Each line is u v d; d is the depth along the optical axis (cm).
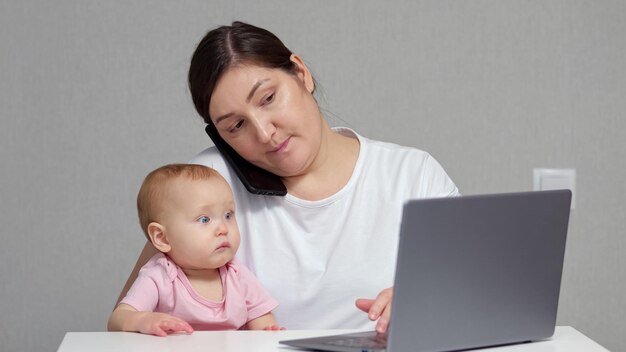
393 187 186
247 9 260
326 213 184
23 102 254
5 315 256
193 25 258
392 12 263
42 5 253
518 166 270
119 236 258
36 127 255
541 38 269
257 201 186
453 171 268
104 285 258
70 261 257
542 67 269
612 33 271
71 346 131
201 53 172
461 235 118
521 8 268
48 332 258
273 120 170
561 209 129
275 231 185
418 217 113
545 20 269
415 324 117
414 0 264
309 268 182
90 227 258
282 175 183
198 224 167
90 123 256
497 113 268
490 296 125
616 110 272
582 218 273
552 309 133
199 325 168
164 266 167
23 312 257
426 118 266
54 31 254
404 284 114
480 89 268
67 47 255
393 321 115
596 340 276
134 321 143
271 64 170
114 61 256
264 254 184
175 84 258
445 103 267
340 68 263
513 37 268
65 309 258
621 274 275
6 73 253
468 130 268
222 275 173
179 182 169
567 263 274
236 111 169
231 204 172
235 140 175
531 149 270
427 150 267
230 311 168
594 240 274
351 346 121
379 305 141
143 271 168
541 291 131
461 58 267
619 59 271
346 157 188
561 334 141
